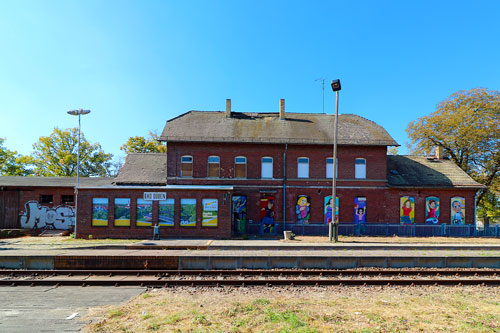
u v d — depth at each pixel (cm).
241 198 2461
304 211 2470
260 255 1288
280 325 659
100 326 652
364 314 736
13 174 4178
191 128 2553
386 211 2497
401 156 2964
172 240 1800
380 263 1303
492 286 1056
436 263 1320
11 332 623
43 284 1034
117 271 1162
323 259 1285
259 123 2689
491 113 2934
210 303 826
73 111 2133
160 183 2461
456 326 664
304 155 2502
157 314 730
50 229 2483
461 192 2527
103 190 1994
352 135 2575
